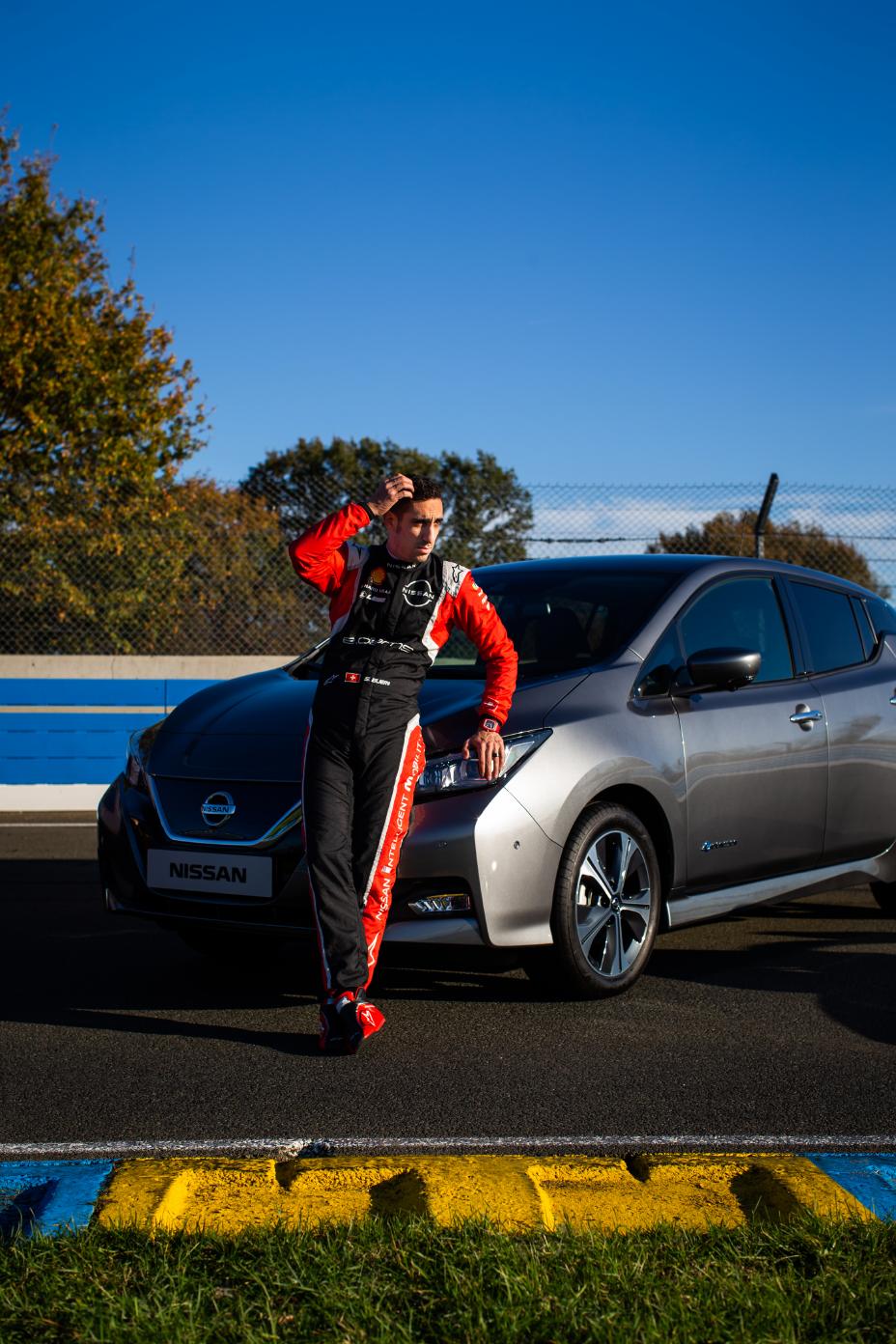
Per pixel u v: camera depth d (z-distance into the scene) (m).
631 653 4.67
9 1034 3.97
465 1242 2.33
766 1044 3.90
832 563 10.59
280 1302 2.13
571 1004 4.32
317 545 3.72
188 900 4.22
